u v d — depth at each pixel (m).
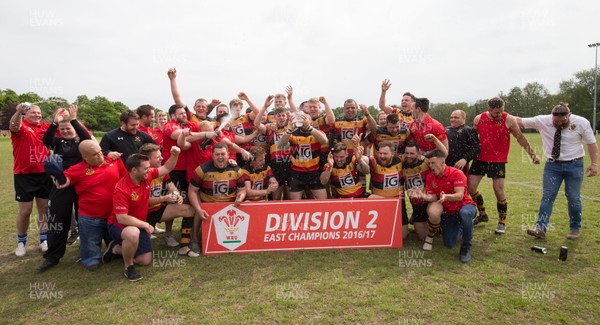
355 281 4.22
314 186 6.23
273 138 6.70
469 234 4.75
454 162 6.39
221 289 4.06
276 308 3.61
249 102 7.31
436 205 5.15
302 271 4.55
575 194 5.41
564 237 5.57
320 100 7.06
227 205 5.23
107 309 3.65
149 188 4.89
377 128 6.77
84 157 4.54
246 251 5.27
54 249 4.71
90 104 94.81
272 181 5.86
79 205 4.69
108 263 4.91
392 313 3.49
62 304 3.78
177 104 6.33
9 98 79.19
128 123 5.44
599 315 3.40
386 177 5.74
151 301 3.79
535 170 13.57
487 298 3.76
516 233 5.85
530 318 3.37
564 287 3.97
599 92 69.00
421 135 6.24
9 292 4.06
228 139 6.01
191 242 5.29
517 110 66.06
